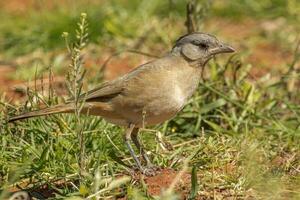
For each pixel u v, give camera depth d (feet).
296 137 42.34
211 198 35.01
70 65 35.17
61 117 40.86
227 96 45.29
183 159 38.93
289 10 66.23
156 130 41.47
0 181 36.60
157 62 38.45
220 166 38.32
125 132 38.58
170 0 59.36
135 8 64.64
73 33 59.16
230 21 66.64
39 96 43.32
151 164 38.37
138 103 37.83
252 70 55.21
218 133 42.42
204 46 38.86
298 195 34.53
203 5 54.44
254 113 44.68
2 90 51.03
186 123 44.24
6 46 60.03
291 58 58.49
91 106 38.11
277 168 38.11
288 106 45.65
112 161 38.11
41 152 38.34
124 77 38.17
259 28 65.10
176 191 35.45
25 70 54.29
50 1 68.33
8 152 38.63
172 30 60.34
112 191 34.91
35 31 59.98
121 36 60.85
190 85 38.88
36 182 36.70
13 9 66.90
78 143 36.96
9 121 37.37
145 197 34.01
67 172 37.24
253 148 39.14
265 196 34.63
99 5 63.67
